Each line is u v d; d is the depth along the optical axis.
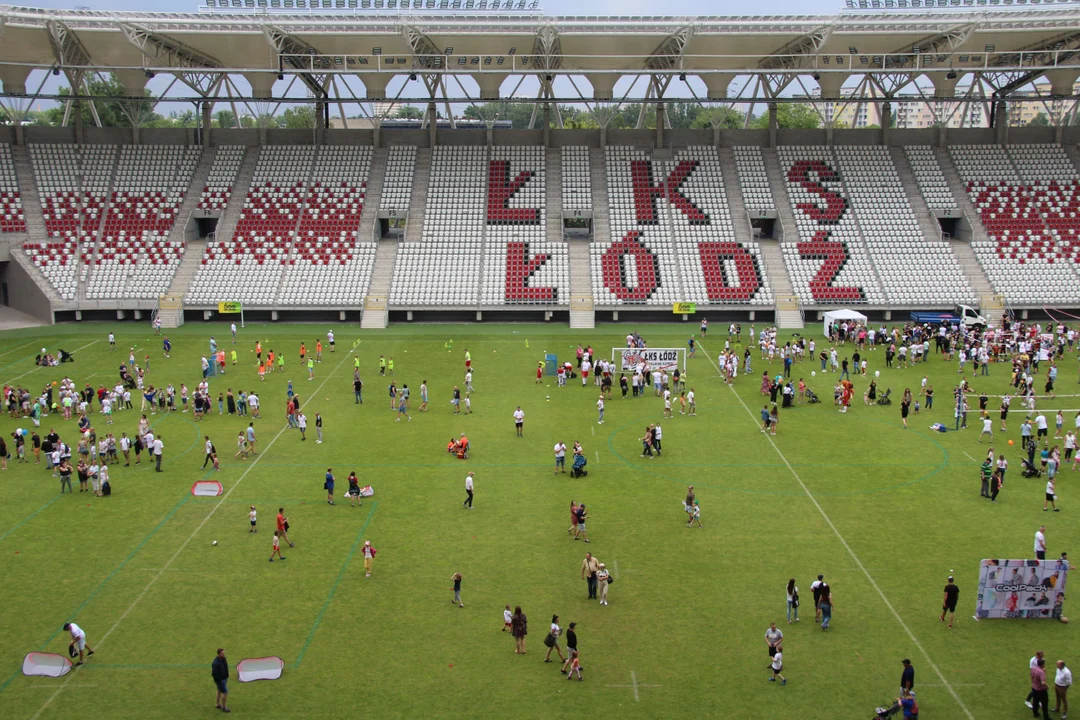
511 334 78.56
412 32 77.12
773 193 92.81
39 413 52.09
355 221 89.75
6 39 79.62
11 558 35.34
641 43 82.31
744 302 82.75
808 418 53.91
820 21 74.81
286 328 80.94
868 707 25.86
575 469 43.97
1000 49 85.12
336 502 40.94
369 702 26.17
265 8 73.44
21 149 92.81
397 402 56.78
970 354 66.75
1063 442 49.19
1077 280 83.94
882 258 86.50
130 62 86.44
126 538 37.19
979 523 38.28
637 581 33.31
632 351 61.12
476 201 91.56
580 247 88.19
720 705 25.97
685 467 45.41
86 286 83.44
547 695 26.48
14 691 26.84
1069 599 32.03
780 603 31.73
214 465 45.38
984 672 27.62
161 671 27.81
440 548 36.09
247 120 148.25
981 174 94.00
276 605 31.69
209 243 87.31
